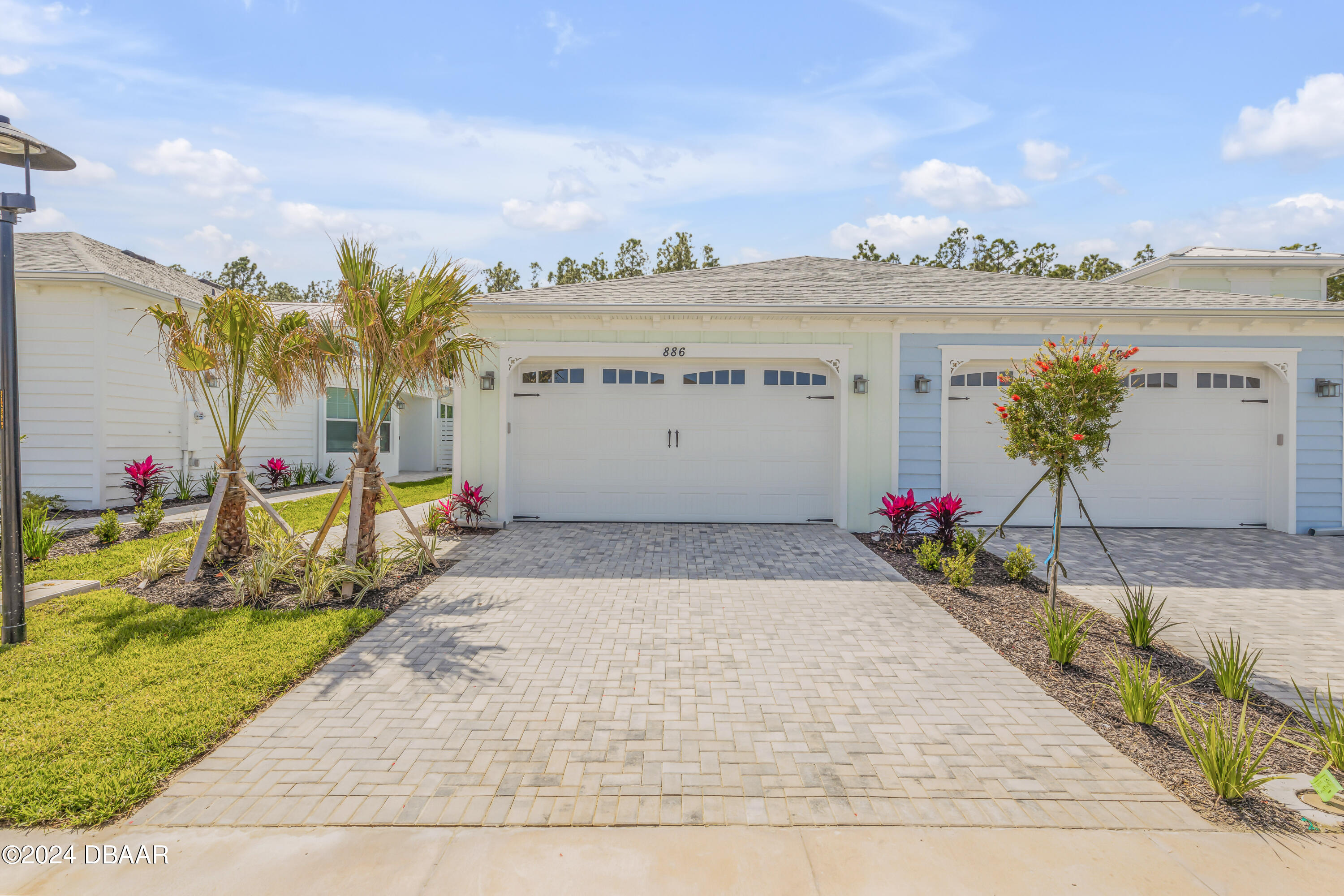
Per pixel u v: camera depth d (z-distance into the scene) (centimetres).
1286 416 998
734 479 1023
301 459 1627
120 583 653
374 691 415
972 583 699
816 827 278
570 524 1015
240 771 318
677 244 3641
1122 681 396
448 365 724
